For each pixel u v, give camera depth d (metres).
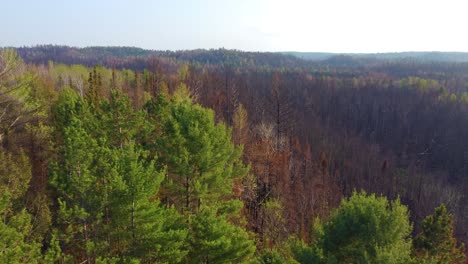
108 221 16.11
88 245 14.84
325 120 87.69
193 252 16.92
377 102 98.69
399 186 58.97
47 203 18.91
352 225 13.55
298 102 88.38
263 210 29.11
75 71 70.12
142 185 15.68
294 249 15.45
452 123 83.88
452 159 73.62
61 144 25.42
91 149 16.28
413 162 72.75
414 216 48.62
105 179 15.87
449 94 103.31
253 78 108.50
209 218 16.80
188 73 74.50
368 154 70.88
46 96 37.72
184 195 21.69
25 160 19.66
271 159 33.66
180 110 23.70
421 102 98.19
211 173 21.64
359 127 88.25
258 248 25.11
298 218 29.73
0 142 23.45
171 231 15.77
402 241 13.15
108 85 59.16
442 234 22.97
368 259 12.27
